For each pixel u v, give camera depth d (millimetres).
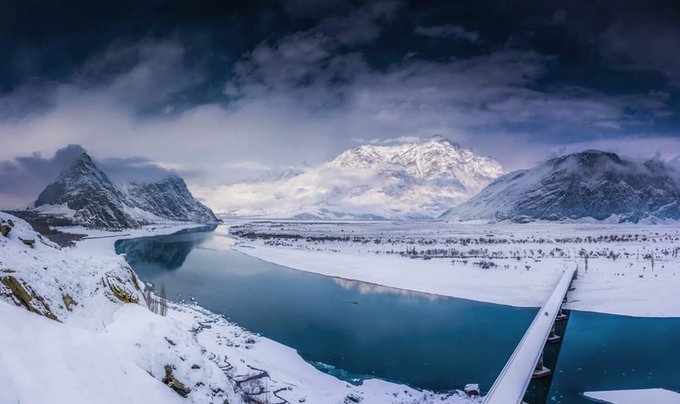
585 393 50844
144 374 29000
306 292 103000
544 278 110938
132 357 30062
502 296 97312
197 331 60062
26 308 33250
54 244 51625
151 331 34156
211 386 33531
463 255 159750
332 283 114562
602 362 60562
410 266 136750
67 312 36375
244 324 74875
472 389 49469
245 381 44188
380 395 48125
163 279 115312
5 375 21391
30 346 24703
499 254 161375
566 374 56531
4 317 26297
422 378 54125
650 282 102062
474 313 85250
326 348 64188
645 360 61219
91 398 23672
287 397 42781
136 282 50812
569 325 77812
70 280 39750
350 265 142000
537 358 51969
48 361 24328
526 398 49719
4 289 32938
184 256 167500
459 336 70875
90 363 26344
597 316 82625
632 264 127688
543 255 157375
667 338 70438
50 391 22250
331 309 87188
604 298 92438
